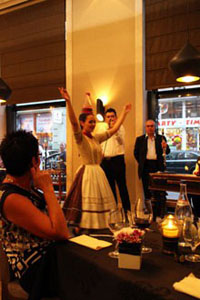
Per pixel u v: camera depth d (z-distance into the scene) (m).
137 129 4.26
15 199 1.20
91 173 2.75
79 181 2.76
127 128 4.34
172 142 4.31
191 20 3.87
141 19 4.20
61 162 5.16
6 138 1.29
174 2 3.97
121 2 4.37
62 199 4.99
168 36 4.04
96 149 2.82
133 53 4.30
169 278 0.98
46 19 5.05
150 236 1.45
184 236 1.25
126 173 4.34
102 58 4.55
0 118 5.60
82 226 2.63
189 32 3.88
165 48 4.06
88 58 4.67
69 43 4.80
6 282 1.49
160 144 3.89
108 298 1.04
